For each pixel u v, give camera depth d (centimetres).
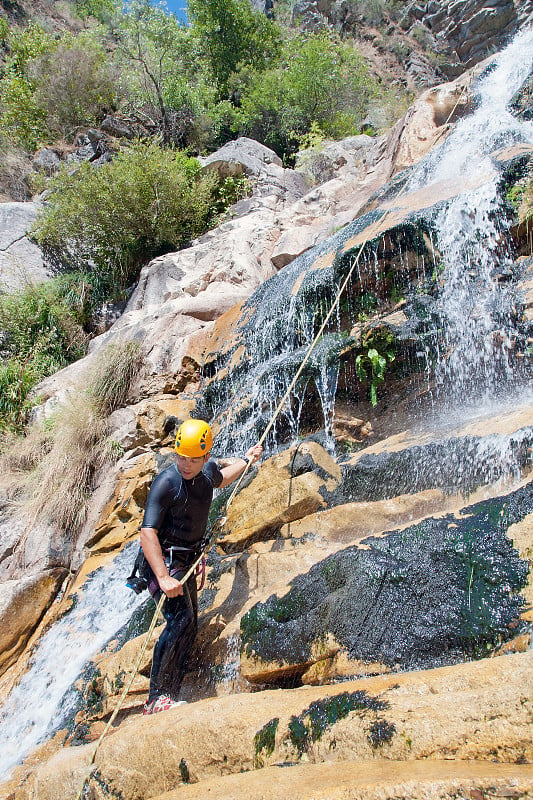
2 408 846
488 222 546
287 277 698
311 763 211
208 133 1725
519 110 822
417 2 2923
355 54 1834
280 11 3009
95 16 2662
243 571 387
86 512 643
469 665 214
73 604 528
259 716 241
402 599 274
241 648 316
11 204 1238
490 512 282
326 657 282
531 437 329
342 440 517
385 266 565
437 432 429
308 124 1698
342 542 373
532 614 236
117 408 754
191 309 838
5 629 533
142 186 1163
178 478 329
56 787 293
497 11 2573
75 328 1064
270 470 448
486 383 480
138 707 358
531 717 177
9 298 1040
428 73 2633
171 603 332
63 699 412
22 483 686
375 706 211
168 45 1831
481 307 500
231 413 625
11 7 2495
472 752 180
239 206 1231
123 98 1817
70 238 1214
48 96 1764
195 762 247
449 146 778
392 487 397
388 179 966
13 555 612
